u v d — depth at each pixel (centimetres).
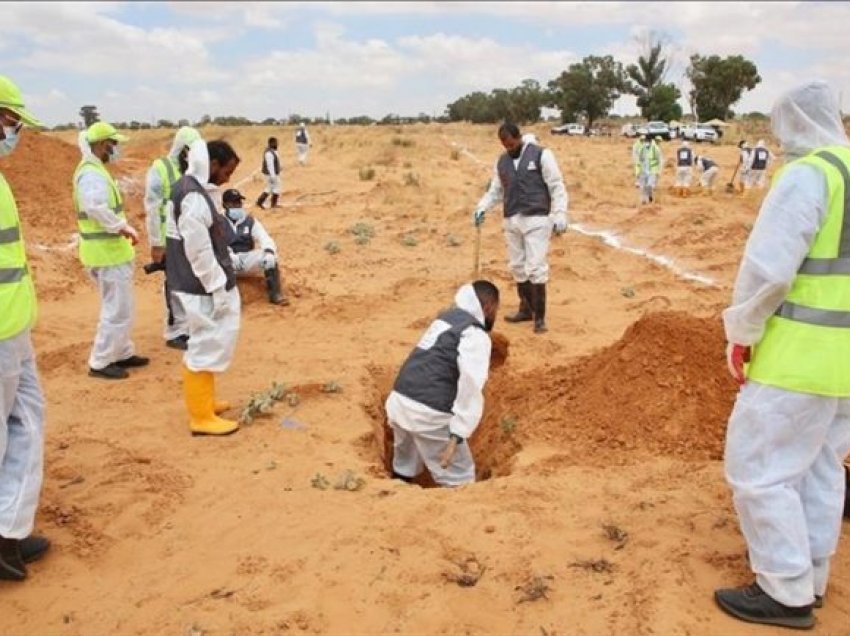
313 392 709
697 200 2200
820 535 390
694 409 591
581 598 409
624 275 1251
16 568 443
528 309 957
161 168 823
